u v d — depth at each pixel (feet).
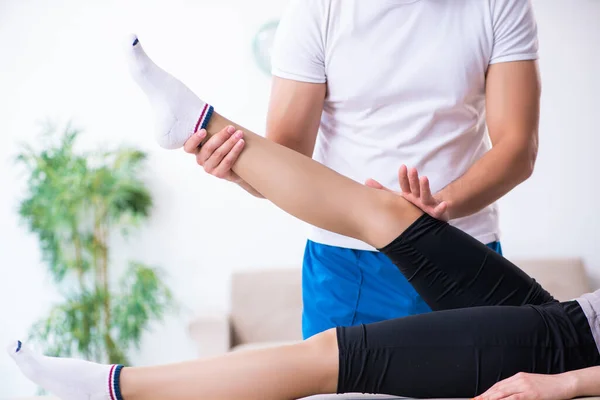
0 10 15.11
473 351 4.31
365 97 5.47
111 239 14.92
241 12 15.11
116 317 14.48
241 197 15.14
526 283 4.91
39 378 4.38
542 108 15.02
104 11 15.08
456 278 4.79
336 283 5.71
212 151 5.19
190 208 15.12
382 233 4.84
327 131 5.80
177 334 15.16
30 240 14.99
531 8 5.51
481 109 5.68
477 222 5.64
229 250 15.16
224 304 15.14
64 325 14.29
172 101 5.25
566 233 15.01
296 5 5.61
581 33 14.87
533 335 4.37
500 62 5.42
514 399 3.96
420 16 5.32
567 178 14.98
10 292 15.01
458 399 4.35
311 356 4.31
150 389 4.32
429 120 5.39
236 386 4.26
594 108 14.89
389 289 5.63
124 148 14.90
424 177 4.64
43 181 14.23
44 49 15.11
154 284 14.49
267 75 15.08
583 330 4.45
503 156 5.29
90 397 4.36
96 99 15.05
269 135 5.75
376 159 5.51
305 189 4.96
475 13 5.33
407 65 5.36
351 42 5.43
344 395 4.53
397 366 4.30
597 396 4.08
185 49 15.16
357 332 4.40
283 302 13.93
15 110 15.08
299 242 15.16
